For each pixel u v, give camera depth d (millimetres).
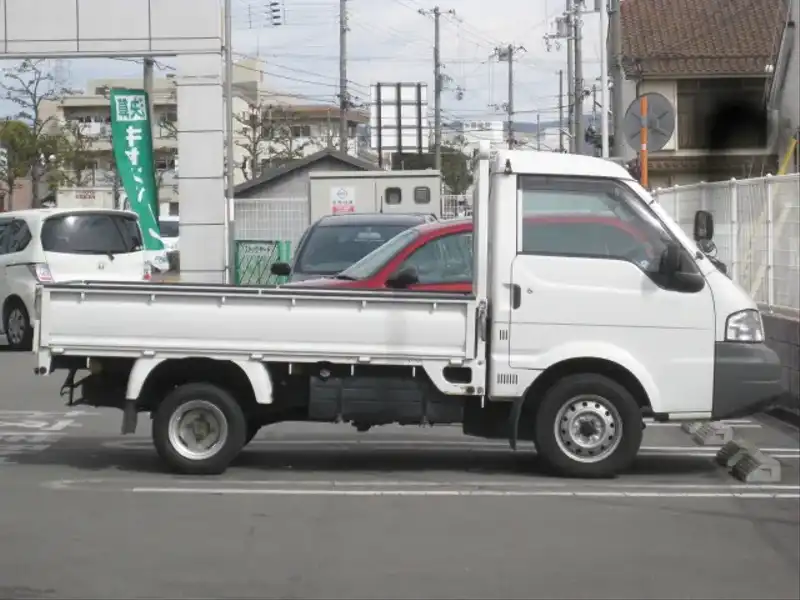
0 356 20844
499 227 10156
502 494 9883
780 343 14688
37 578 7367
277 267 16703
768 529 8734
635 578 7422
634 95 46562
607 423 10328
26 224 21312
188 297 10211
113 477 10547
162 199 71312
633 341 10172
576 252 10203
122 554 7941
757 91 43906
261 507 9367
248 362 10234
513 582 7309
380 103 53281
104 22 26750
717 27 45531
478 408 10492
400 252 12477
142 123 28625
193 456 10562
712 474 10859
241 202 34625
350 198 29781
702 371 10180
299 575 7449
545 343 10141
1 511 9195
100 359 10422
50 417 14312
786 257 15070
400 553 7977
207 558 7840
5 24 26656
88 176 69000
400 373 10398
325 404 10406
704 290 10203
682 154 44156
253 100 85812
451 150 69500
